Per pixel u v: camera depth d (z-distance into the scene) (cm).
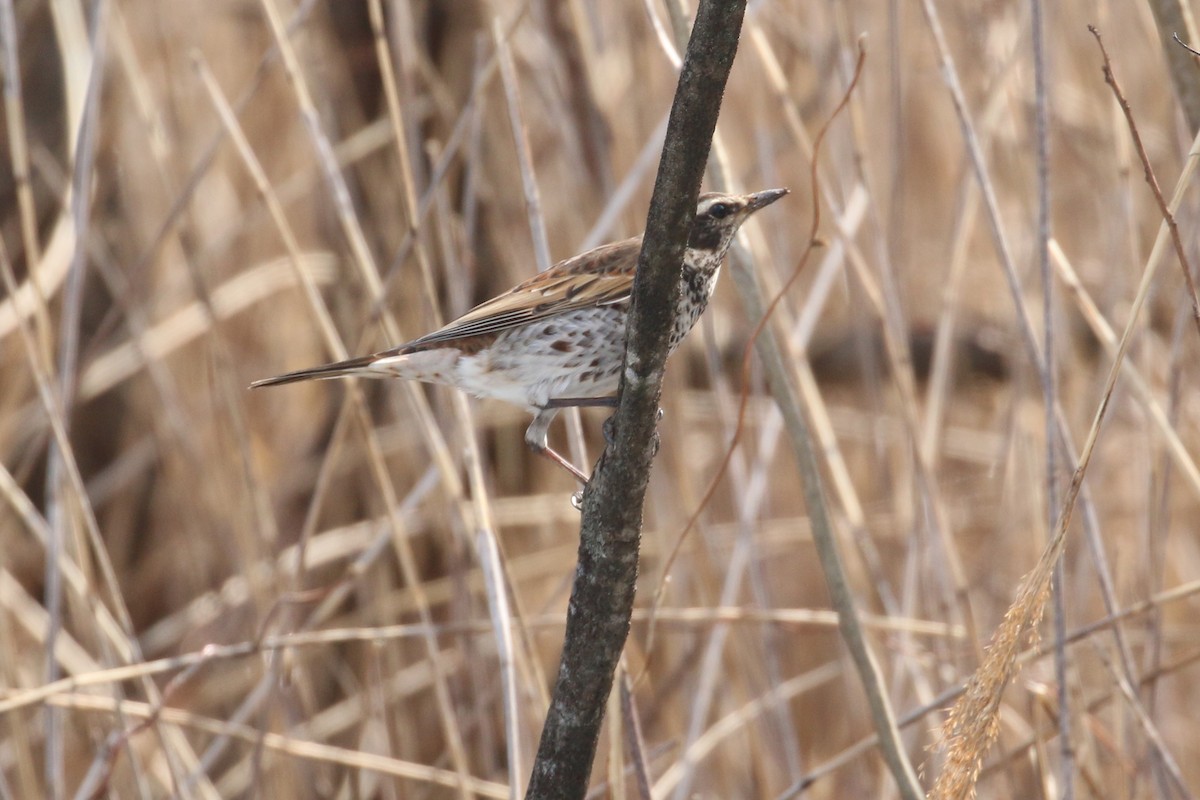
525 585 1252
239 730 898
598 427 1291
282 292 1527
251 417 1477
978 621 1035
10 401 1222
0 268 888
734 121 1232
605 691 583
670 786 957
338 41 1212
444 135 1162
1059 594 749
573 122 1051
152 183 1414
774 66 889
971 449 1265
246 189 1502
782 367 766
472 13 1171
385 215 1155
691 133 482
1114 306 1032
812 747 1179
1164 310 1192
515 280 1134
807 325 1003
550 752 596
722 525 1137
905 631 945
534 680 950
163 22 1375
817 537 761
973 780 513
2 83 1202
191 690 1179
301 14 945
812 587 1296
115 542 1315
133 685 1183
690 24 777
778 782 1039
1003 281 1239
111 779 909
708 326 998
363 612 1141
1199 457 1068
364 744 1063
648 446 540
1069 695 862
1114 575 1005
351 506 1266
